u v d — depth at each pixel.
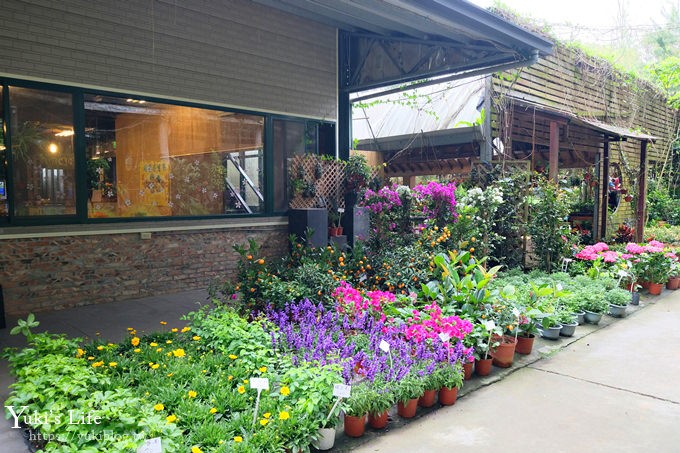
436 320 4.11
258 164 7.88
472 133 9.74
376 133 11.66
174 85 6.75
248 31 7.55
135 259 6.46
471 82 9.91
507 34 6.21
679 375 4.17
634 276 7.15
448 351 3.67
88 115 6.02
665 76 15.30
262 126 7.89
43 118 5.66
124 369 3.46
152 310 5.80
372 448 2.96
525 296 5.43
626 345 5.00
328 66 8.73
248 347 3.63
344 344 3.93
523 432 3.17
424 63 7.93
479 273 5.31
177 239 6.88
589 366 4.39
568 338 5.22
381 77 8.57
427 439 3.07
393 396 3.25
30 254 5.61
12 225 5.47
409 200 7.28
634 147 14.45
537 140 11.26
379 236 7.25
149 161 6.61
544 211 7.80
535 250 8.06
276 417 2.84
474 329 4.18
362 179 8.20
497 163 8.80
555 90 11.23
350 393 3.06
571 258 8.02
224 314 4.16
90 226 6.03
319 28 8.53
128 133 6.39
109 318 5.43
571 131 11.62
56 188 5.78
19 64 5.43
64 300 5.87
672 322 5.91
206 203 7.27
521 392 3.81
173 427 2.51
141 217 6.52
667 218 14.91
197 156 7.13
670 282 7.94
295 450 2.71
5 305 5.46
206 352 3.80
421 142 11.13
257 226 7.82
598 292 6.12
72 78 5.82
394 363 3.62
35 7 5.51
